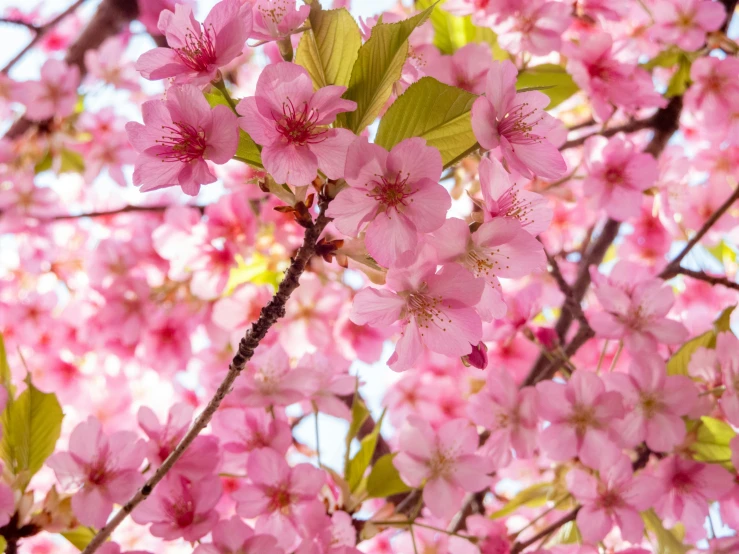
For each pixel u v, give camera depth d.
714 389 0.74
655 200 0.89
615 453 0.74
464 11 0.78
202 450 0.70
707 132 0.90
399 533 0.82
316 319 0.83
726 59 0.86
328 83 0.60
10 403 0.69
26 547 0.85
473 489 0.73
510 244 0.59
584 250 0.99
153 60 0.59
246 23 0.59
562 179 0.90
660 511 0.75
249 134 0.57
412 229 0.58
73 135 1.04
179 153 0.58
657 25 0.86
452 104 0.59
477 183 0.79
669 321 0.77
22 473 0.69
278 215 0.85
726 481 0.74
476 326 0.59
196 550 0.68
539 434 0.75
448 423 0.74
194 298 0.87
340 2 0.75
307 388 0.73
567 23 0.78
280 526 0.70
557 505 0.78
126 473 0.69
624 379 0.75
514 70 0.60
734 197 0.84
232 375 0.60
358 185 0.58
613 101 0.83
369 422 0.87
